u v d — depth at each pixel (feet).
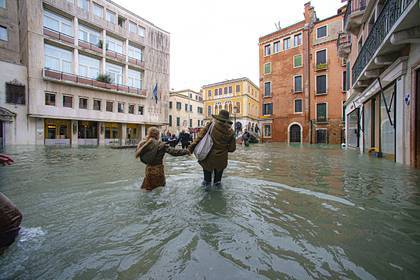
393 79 23.73
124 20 88.94
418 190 11.78
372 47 26.99
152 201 9.78
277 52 99.09
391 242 6.25
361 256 5.57
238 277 4.77
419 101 19.67
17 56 65.05
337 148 52.29
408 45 21.15
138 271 4.96
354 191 11.56
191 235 6.63
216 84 161.48
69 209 8.76
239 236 6.59
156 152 11.69
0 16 61.57
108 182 13.58
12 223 6.00
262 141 102.58
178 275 4.82
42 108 64.85
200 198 10.23
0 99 58.08
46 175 15.98
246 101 150.20
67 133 73.05
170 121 140.26
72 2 71.46
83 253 5.68
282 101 97.19
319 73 86.84
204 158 12.05
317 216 8.13
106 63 83.05
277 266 5.16
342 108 82.07
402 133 22.04
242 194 10.93
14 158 27.96
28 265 5.15
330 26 83.92
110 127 85.87
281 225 7.36
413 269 5.02
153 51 98.68
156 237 6.52
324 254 5.66
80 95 73.51
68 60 72.13
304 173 16.98
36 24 63.52
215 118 12.29
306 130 90.02
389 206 9.19
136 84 94.02
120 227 7.16
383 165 21.26
